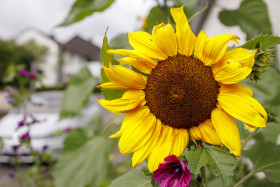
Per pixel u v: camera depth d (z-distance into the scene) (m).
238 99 0.27
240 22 0.56
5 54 10.95
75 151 0.76
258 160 0.37
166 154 0.29
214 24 1.75
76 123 2.02
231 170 0.23
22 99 1.24
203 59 0.29
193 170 0.23
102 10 0.44
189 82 0.29
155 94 0.30
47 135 1.83
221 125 0.27
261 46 0.27
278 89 0.43
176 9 0.29
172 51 0.30
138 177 0.32
